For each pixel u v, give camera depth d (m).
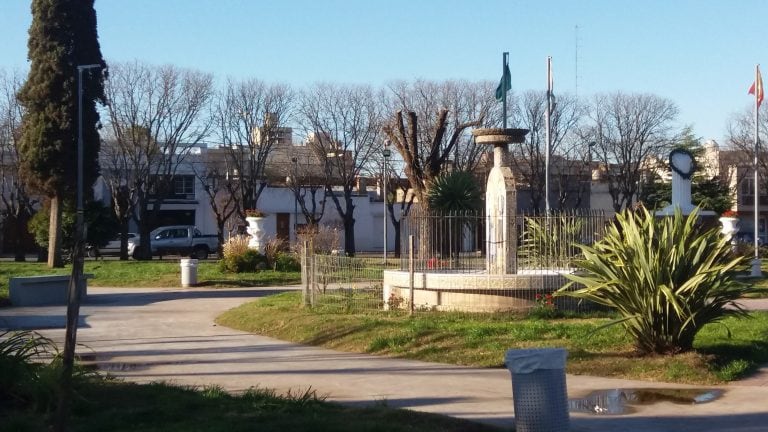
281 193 62.72
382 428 8.25
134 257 49.88
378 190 70.31
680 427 9.03
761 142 58.69
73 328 7.19
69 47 38.19
